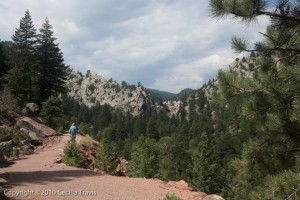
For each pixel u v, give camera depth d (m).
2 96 42.41
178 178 73.62
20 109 42.50
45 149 28.86
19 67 55.12
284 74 9.05
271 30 9.53
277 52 9.75
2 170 17.42
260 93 9.04
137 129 158.62
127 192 13.15
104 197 11.98
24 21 60.41
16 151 23.64
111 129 149.25
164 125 160.88
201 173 52.47
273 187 7.25
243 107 9.33
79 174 16.36
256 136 10.48
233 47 9.45
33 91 55.09
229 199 48.56
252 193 7.80
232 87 8.87
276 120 9.23
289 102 9.00
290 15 8.73
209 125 135.75
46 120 44.19
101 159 25.28
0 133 28.09
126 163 32.25
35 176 15.16
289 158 9.99
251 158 10.16
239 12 8.48
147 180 16.19
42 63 58.78
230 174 51.06
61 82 61.34
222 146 88.25
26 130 32.47
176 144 81.50
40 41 60.03
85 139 31.98
